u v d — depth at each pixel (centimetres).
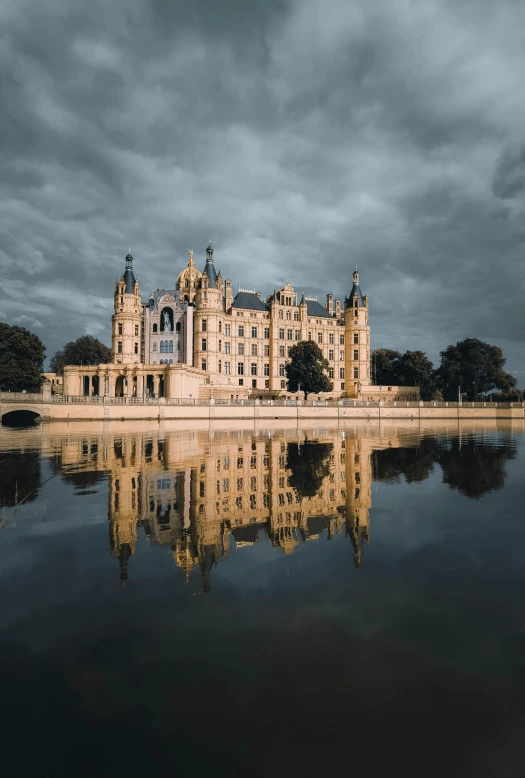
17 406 6109
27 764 414
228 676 538
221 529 1148
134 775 397
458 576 836
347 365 12269
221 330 10850
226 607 716
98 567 889
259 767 405
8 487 1656
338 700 495
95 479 1819
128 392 8738
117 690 514
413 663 561
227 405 7794
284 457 2569
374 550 985
